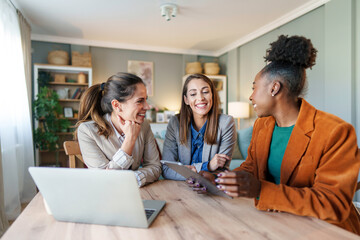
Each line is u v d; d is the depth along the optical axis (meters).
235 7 3.65
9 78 2.92
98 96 1.36
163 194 1.01
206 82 1.49
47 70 4.97
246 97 5.21
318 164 0.84
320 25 3.48
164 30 4.65
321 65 3.49
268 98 0.91
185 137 1.57
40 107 4.37
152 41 5.34
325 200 0.71
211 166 1.34
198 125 1.62
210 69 5.68
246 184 0.73
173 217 0.76
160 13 3.87
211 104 1.51
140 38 5.14
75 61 4.86
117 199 0.66
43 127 4.75
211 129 1.53
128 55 5.69
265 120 1.10
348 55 3.00
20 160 3.23
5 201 2.70
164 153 1.62
